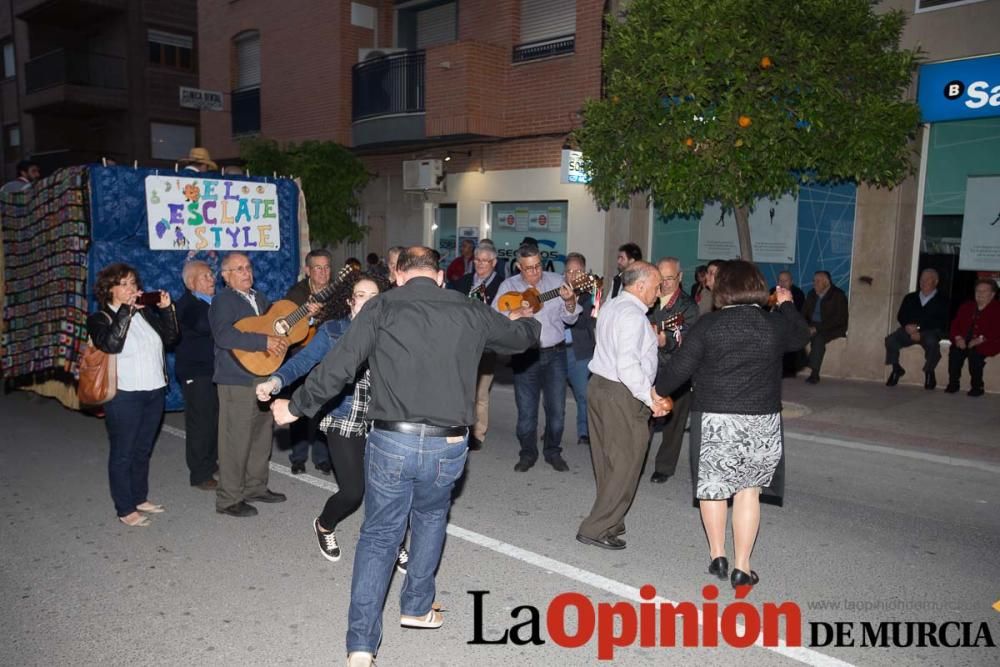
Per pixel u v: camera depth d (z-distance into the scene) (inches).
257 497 239.8
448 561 197.2
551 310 268.7
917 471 279.3
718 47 325.7
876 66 345.7
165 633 159.9
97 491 251.3
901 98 387.2
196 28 1059.3
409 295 147.5
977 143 416.5
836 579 187.8
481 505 239.9
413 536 154.6
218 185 340.2
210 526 219.8
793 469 281.6
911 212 438.0
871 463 289.1
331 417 185.2
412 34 669.9
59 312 326.0
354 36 669.3
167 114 1043.9
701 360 176.2
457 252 625.6
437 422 142.2
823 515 233.1
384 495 143.2
